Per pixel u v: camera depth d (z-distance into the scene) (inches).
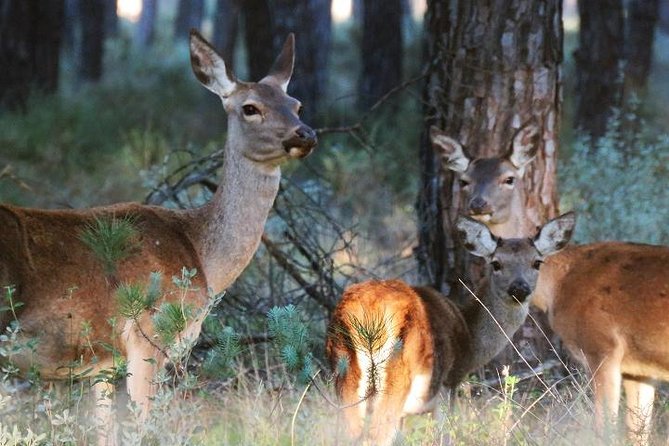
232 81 437.4
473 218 480.1
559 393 474.6
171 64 1823.3
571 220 475.8
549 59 538.9
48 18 1262.3
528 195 540.4
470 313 478.6
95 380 386.6
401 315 421.1
